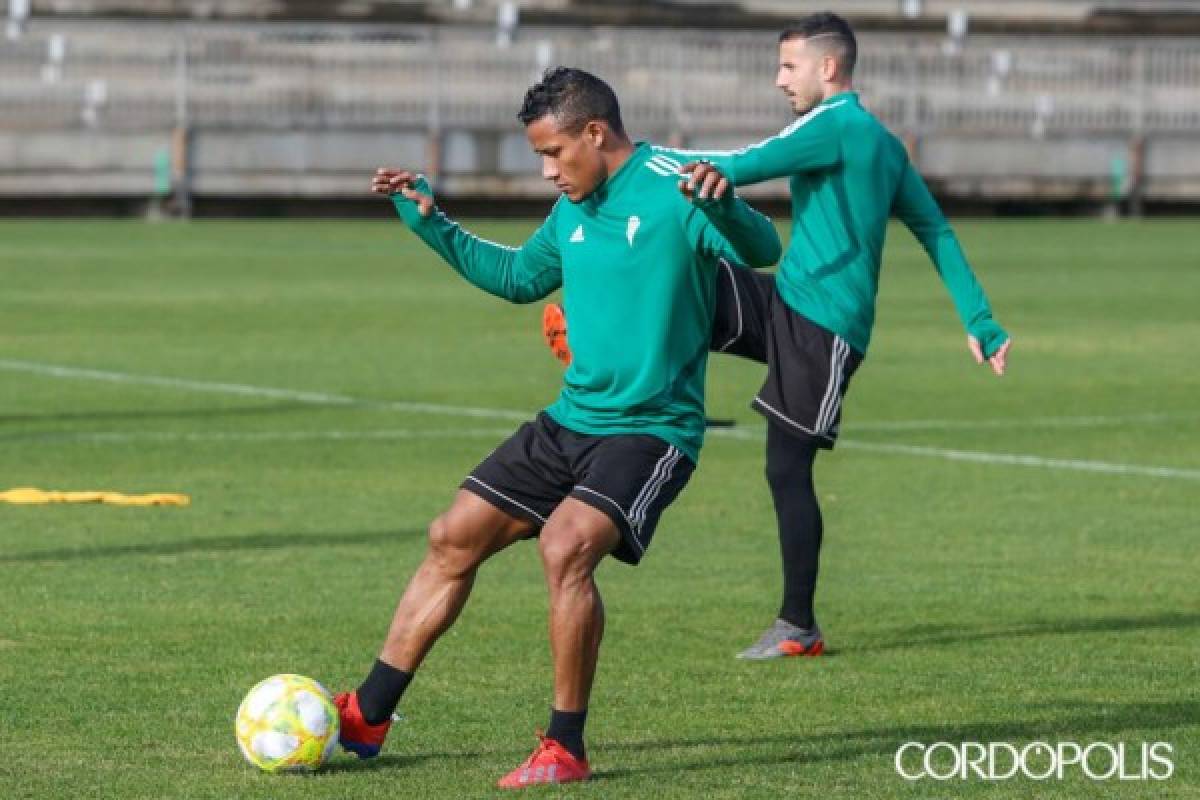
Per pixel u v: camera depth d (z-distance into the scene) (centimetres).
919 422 4253
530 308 6569
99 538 2870
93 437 3881
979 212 11825
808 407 2231
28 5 10888
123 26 10812
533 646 2258
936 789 1711
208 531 2942
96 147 10619
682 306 1728
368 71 11000
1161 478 3562
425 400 4488
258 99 10925
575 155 1714
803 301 2253
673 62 11225
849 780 1734
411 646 1747
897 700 2036
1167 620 2436
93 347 5375
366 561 2734
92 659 2162
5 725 1892
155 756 1788
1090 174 11725
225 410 4284
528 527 1742
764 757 1806
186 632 2297
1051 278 7938
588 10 12606
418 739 1859
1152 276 8056
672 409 1730
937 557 2839
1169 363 5331
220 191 10769
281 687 1734
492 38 11094
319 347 5462
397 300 6794
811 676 2141
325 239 9500
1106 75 11819
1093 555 2861
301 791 1680
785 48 2284
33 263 8006
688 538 2978
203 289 7056
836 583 2656
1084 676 2142
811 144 2209
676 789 1695
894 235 10469
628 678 2125
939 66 11600
